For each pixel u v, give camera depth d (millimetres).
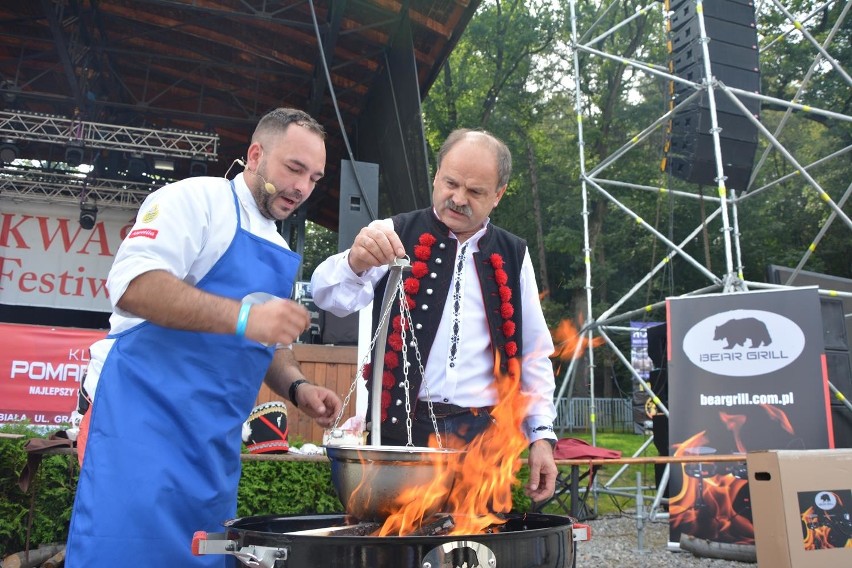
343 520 1615
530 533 1217
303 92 10711
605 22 22203
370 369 1935
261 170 1764
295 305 1434
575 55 7277
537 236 22406
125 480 1518
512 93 23078
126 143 9781
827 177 18406
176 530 1546
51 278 9875
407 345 1882
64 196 9992
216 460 1627
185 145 11570
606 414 16891
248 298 1685
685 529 4414
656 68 6195
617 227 20922
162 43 10023
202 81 10727
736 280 4945
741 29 5562
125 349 1621
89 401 1746
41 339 6773
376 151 9555
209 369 1638
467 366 1897
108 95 10953
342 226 6102
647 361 10500
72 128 9594
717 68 5422
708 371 4434
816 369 4148
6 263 9766
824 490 2943
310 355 5820
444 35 8484
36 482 3695
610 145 21938
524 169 22969
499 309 1951
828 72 18438
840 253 19125
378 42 8883
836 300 5141
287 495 3943
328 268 1747
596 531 5441
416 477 1256
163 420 1578
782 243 19594
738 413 4297
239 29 9352
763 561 2941
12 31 9773
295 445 4625
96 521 1498
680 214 19453
